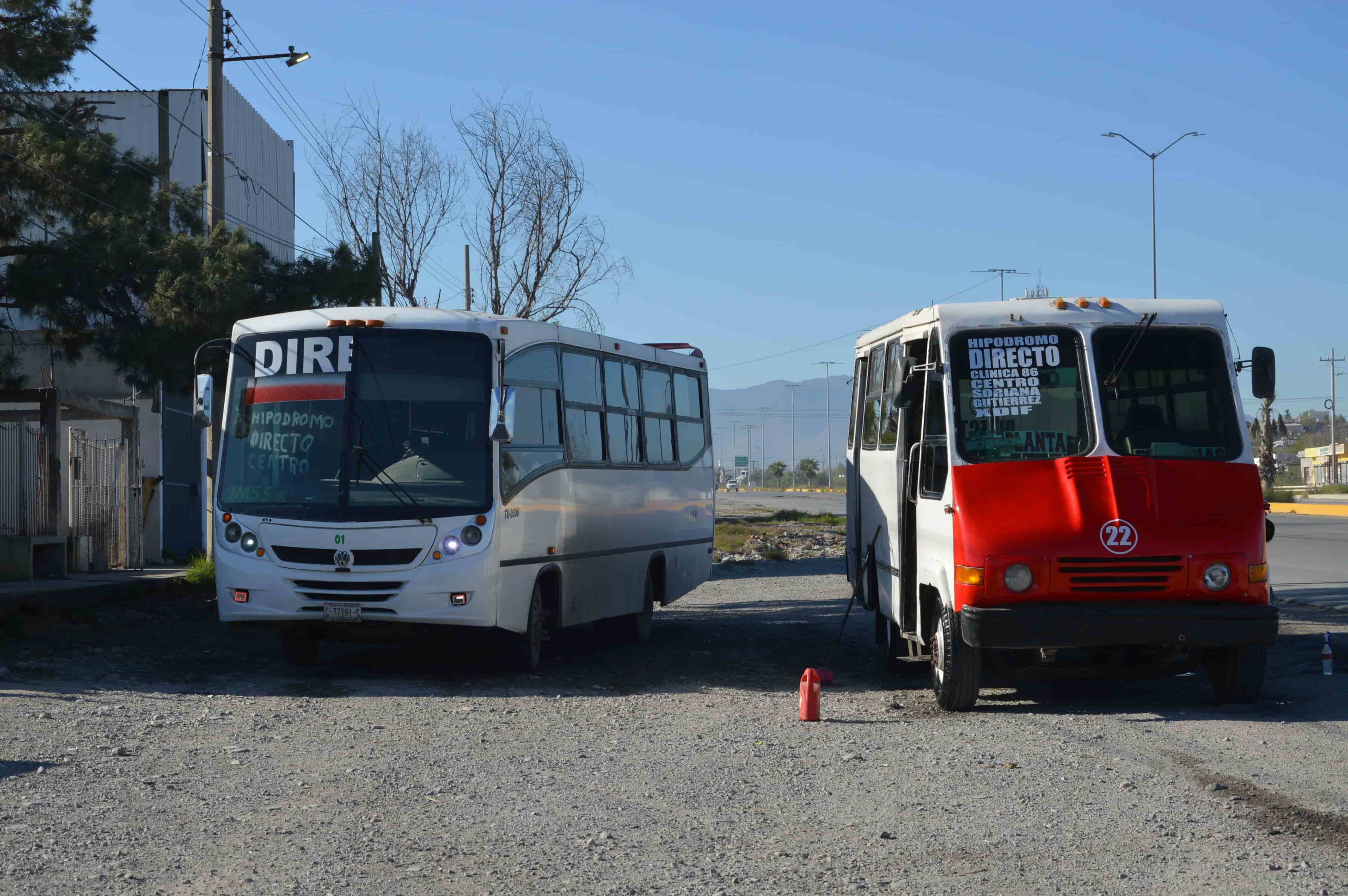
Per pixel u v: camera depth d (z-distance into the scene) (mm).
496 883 5527
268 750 8562
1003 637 9242
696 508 18453
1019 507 9516
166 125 31969
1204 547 9375
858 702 10711
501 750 8586
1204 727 9133
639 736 9141
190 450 32062
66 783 7449
